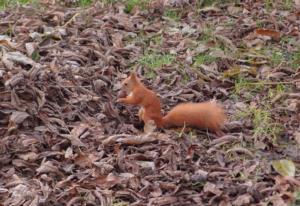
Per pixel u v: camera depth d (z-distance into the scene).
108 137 8.84
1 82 9.48
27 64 10.07
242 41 12.10
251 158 8.61
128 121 9.50
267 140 9.01
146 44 12.09
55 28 12.00
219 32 12.41
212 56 11.37
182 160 8.48
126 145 8.74
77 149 8.66
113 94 10.16
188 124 9.09
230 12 13.34
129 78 9.01
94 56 11.23
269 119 9.45
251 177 8.12
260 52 11.66
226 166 8.43
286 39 12.14
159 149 8.67
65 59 10.84
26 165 8.40
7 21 12.30
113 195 7.82
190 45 11.91
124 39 12.22
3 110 9.12
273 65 11.19
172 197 7.75
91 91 10.03
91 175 8.17
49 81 9.84
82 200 7.75
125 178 8.04
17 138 8.79
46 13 12.82
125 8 13.63
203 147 8.78
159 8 13.47
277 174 8.19
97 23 12.55
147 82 10.68
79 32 12.07
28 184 8.00
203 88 10.52
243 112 9.70
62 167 8.36
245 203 7.55
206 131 9.12
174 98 10.20
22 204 7.62
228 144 8.88
